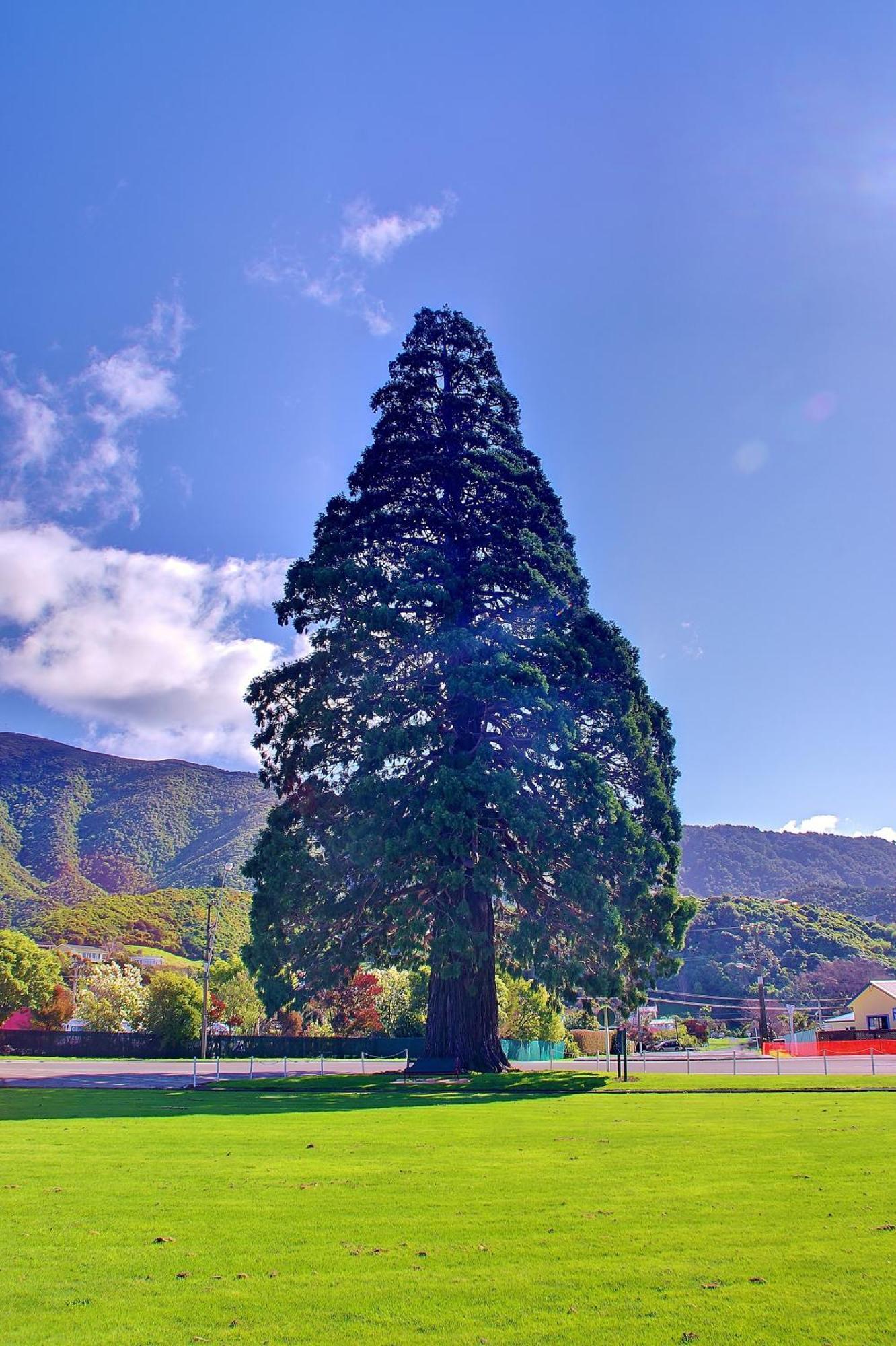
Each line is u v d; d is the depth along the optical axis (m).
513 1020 63.34
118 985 69.06
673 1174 11.97
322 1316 6.59
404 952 33.78
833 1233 8.72
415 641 32.53
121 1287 7.21
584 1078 31.00
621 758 34.44
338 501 38.91
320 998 34.84
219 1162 13.03
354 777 31.97
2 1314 6.62
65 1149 14.36
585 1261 7.86
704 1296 7.00
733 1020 121.06
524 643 34.44
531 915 31.50
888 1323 6.44
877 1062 44.62
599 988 30.78
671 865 33.94
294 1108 21.88
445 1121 18.92
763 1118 19.36
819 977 121.31
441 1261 7.85
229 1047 58.94
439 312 41.50
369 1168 12.48
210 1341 6.15
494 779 29.75
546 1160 13.23
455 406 39.56
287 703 35.81
